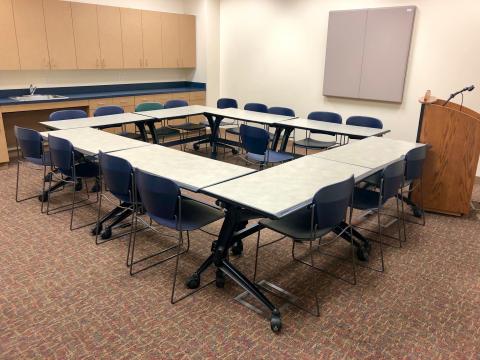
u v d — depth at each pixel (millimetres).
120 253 3016
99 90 6727
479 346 2117
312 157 3150
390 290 2625
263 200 2133
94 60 6219
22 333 2125
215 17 7410
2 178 4734
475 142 3621
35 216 3662
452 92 5184
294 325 2254
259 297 2322
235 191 2271
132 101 6598
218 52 7672
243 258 3018
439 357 2033
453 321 2318
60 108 5848
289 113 5535
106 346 2047
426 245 3287
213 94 7816
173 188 2268
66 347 2033
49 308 2340
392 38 5430
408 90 5543
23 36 5391
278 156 4418
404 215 3928
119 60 6531
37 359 1950
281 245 3234
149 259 2941
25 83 5859
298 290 2613
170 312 2338
